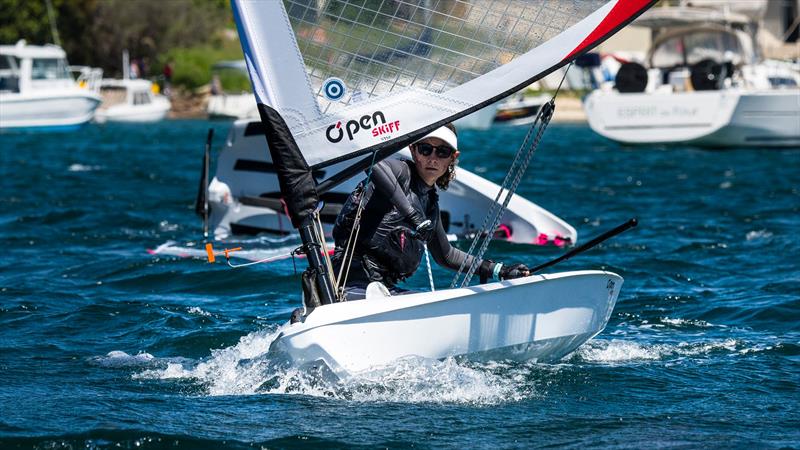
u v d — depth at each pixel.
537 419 19.30
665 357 24.20
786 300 30.31
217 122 173.12
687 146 99.50
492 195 40.12
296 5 20.39
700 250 39.94
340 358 20.05
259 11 20.42
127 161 88.44
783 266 36.31
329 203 39.47
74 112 142.12
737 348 25.09
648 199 57.78
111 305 29.94
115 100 191.88
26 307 29.81
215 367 22.97
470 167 82.88
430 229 21.06
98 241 42.59
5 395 20.83
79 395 20.83
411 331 20.47
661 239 42.69
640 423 19.17
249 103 175.38
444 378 20.97
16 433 18.20
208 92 199.38
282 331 20.62
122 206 53.78
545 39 20.11
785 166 78.19
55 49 144.25
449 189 40.72
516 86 20.23
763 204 54.62
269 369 21.17
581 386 21.48
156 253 38.84
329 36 20.47
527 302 21.86
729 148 96.94
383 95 20.56
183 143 116.75
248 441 17.92
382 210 21.50
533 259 37.66
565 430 18.70
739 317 28.70
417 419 19.14
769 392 21.33
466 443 17.94
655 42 104.88
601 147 102.81
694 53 104.19
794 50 137.62
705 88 98.25
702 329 27.39
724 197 58.19
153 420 19.02
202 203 43.22
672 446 17.91
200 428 18.55
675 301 30.80
